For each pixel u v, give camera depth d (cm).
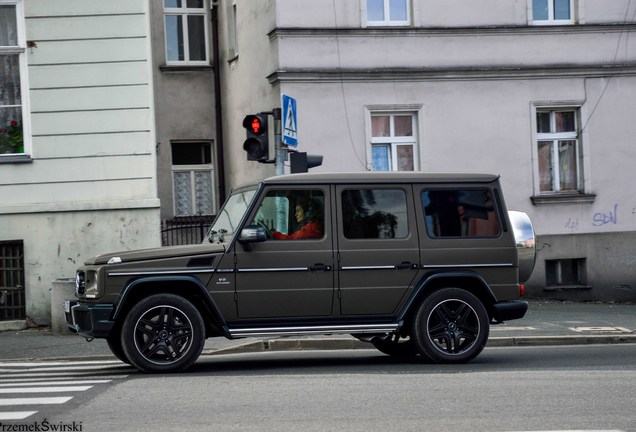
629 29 2288
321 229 1160
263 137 1426
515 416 804
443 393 928
